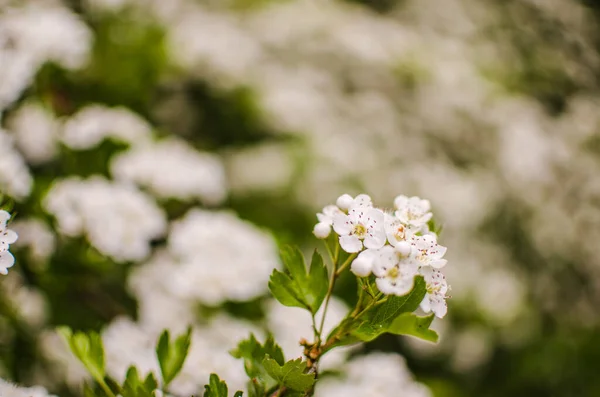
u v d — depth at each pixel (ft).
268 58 16.53
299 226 13.73
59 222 7.83
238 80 15.12
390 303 3.65
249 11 17.67
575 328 17.10
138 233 7.90
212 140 14.94
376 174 14.94
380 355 8.24
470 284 14.80
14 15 9.96
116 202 7.91
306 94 15.75
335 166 14.55
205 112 14.96
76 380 8.50
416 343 13.65
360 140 15.46
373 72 17.08
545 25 22.06
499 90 18.94
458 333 14.46
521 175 17.12
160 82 13.70
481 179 16.47
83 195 7.91
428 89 17.26
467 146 16.89
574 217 17.89
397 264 3.51
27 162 9.80
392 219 3.83
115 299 8.92
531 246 17.10
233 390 6.01
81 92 11.75
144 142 9.89
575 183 18.04
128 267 8.92
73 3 12.78
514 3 22.16
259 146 14.94
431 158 16.33
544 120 19.10
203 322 8.45
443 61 18.80
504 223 16.72
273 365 3.61
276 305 8.51
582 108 20.22
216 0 17.38
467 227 15.43
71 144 9.36
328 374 8.52
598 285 17.79
